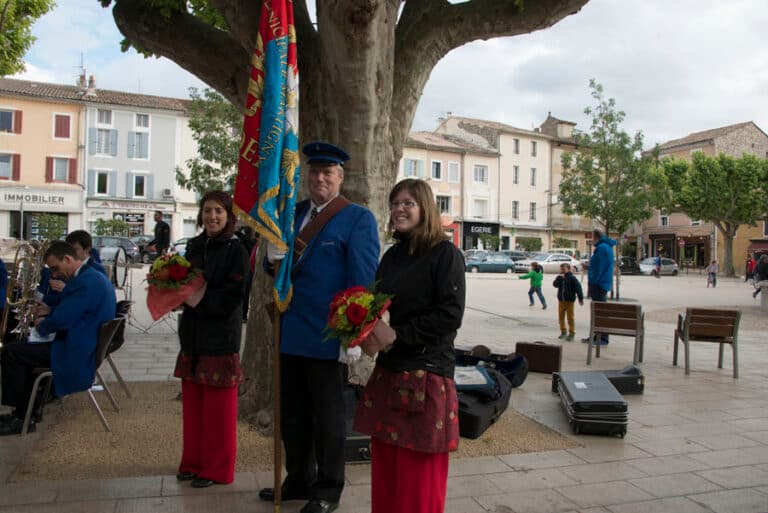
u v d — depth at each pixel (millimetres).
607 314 8102
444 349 2723
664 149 52469
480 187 47688
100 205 35812
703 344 10258
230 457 3682
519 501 3578
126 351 8219
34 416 4797
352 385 4664
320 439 3293
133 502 3400
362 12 3980
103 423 4648
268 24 3238
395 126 5098
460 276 2684
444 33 5109
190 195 38219
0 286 5738
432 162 45656
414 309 2717
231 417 3686
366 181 4641
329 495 3273
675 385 6871
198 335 3633
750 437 4910
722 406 5914
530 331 11742
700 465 4242
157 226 12375
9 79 35750
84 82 37000
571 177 21219
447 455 2803
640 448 4598
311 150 3354
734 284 31922
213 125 18234
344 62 4281
